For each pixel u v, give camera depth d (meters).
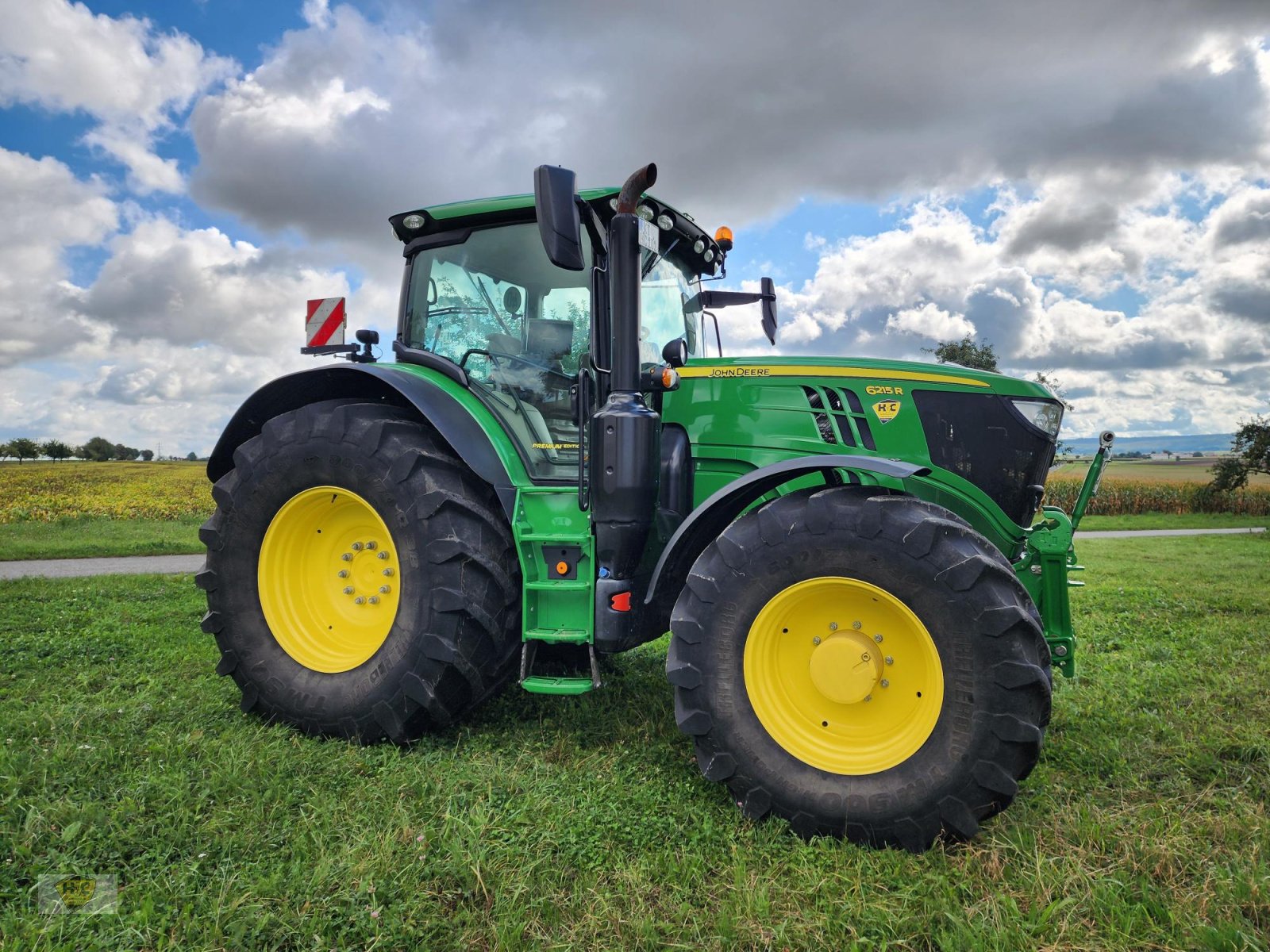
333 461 3.35
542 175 2.83
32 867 2.11
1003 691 2.35
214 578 3.51
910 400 3.14
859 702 2.61
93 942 1.84
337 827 2.39
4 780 2.55
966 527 2.57
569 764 3.00
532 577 3.20
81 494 22.73
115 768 2.77
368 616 3.49
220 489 3.59
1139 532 21.89
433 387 3.45
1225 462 29.97
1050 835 2.42
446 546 3.12
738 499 3.00
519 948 1.88
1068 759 3.14
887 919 1.98
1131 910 1.99
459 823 2.40
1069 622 3.07
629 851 2.36
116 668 4.22
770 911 2.04
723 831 2.50
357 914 1.95
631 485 3.00
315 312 3.98
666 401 3.42
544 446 3.51
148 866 2.15
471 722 3.48
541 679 3.12
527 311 3.60
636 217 3.04
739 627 2.67
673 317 4.00
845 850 2.38
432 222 3.78
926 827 2.39
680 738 3.32
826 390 3.22
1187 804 2.68
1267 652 4.95
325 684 3.27
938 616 2.44
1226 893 2.03
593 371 3.32
